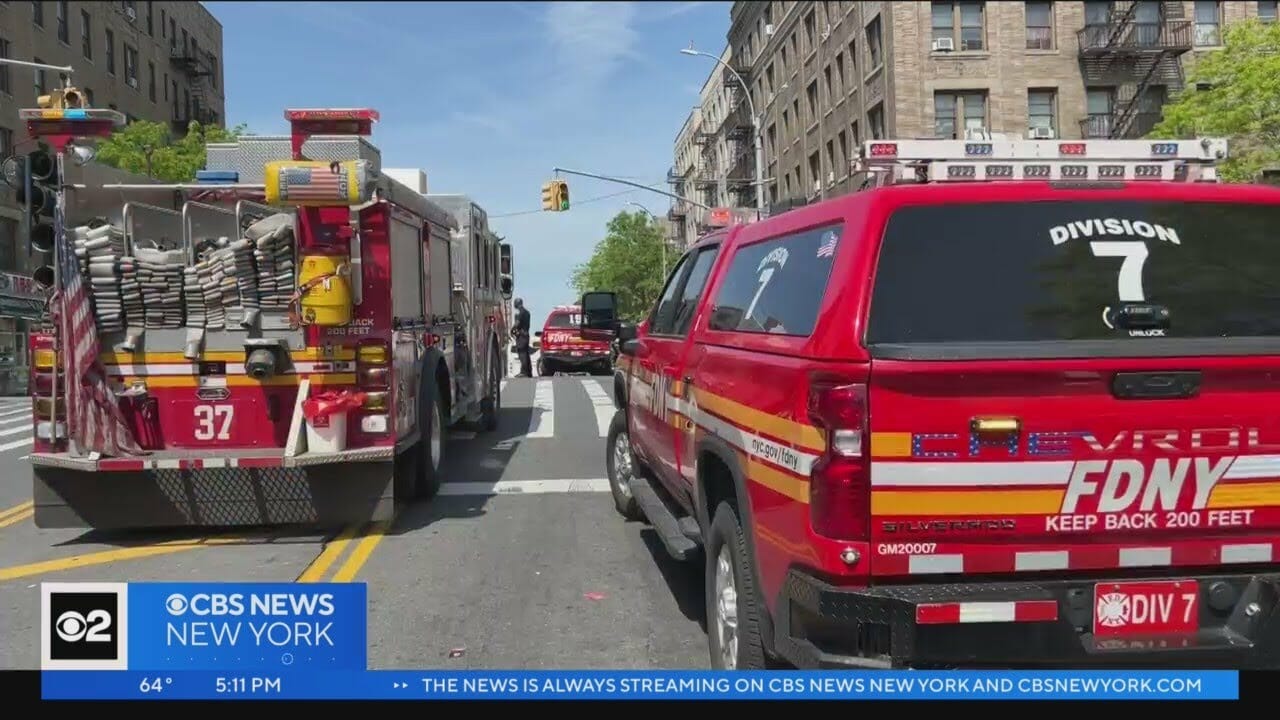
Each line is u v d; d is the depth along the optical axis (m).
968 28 30.14
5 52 33.03
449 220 9.63
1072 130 30.22
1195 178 4.68
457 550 6.68
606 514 7.79
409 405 7.68
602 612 5.36
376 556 6.53
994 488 2.99
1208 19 30.42
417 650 4.78
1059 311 3.15
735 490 3.92
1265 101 23.22
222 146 7.90
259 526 7.40
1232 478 3.08
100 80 40.53
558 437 11.95
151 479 6.84
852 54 34.66
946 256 3.17
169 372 6.96
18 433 14.24
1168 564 3.08
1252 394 3.08
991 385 2.98
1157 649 3.01
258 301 6.93
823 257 3.44
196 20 52.56
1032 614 2.96
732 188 58.59
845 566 2.97
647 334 6.44
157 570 6.20
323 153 7.29
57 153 6.75
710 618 4.29
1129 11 29.56
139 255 6.88
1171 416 3.04
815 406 3.04
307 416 6.74
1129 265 3.23
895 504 2.97
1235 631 3.09
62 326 6.69
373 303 6.91
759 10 50.38
